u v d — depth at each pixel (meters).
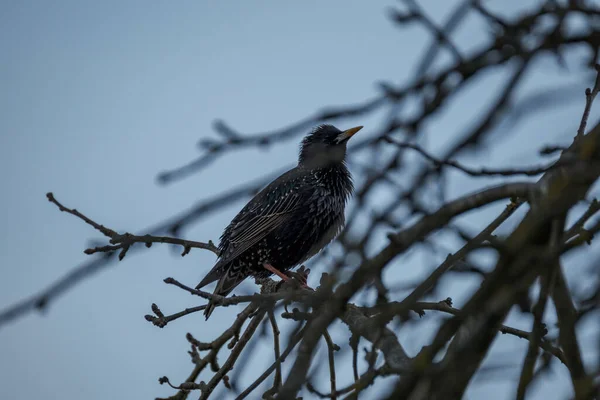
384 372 5.59
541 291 5.58
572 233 6.09
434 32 4.07
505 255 5.02
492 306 5.01
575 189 5.04
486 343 5.18
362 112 4.29
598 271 5.34
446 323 5.06
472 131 4.18
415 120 4.34
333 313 5.37
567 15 4.14
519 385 5.37
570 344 5.62
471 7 3.98
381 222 4.91
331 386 6.67
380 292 5.75
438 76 4.21
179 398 8.95
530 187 5.56
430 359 4.97
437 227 5.14
